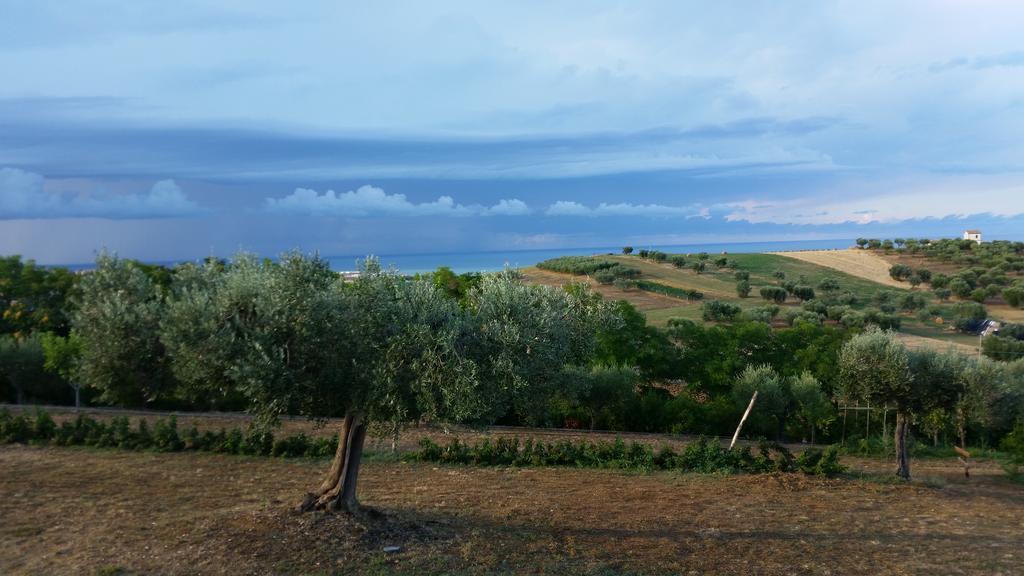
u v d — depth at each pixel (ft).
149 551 35.35
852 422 99.81
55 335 98.84
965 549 42.98
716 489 59.31
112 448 67.10
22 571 32.68
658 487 59.52
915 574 37.81
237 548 35.45
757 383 96.58
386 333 34.94
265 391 33.04
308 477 57.26
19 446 66.80
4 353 91.66
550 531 43.34
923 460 84.64
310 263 34.65
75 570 32.73
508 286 37.78
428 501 50.11
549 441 79.66
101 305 38.75
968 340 184.03
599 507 51.01
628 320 107.86
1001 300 258.37
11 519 41.52
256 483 54.44
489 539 40.29
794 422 100.63
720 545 41.93
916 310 241.14
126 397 45.42
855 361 64.90
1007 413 73.00
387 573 33.58
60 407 89.86
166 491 50.55
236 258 37.35
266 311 33.09
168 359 39.19
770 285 311.27
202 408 93.30
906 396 63.67
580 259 360.69
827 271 364.79
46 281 108.06
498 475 62.59
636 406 98.68
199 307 34.40
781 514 50.80
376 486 55.36
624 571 36.27
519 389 37.50
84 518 41.93
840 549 42.09
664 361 107.65
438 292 36.58
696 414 96.58
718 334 111.65
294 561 34.22
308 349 33.91
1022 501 59.06
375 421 37.60
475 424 36.40
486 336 35.65
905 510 53.78
